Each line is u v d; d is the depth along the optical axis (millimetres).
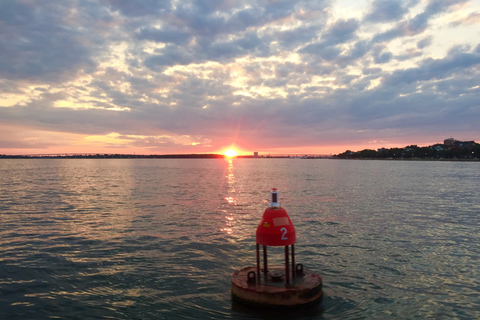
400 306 7359
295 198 29906
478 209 22766
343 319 6684
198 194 33562
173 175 77125
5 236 14312
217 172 96438
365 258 11133
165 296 7934
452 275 9445
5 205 24484
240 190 38375
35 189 38750
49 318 6844
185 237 14242
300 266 7922
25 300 7734
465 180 57688
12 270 9805
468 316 6922
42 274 9492
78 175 75250
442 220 18406
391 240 13711
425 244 13023
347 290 8242
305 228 16250
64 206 24000
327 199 29078
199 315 6898
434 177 67875
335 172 95812
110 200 27828
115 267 10141
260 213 21359
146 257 11211
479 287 8539
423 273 9617
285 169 124938
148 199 28734
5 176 69688
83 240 13609
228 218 19266
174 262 10672
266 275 7711
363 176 72375
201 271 9797
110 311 7164
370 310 7121
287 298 6773
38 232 15148
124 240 13641
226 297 7809
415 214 20625
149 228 16141
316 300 7152
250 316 6828
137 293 8133
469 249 12242
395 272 9695
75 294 8094
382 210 22344
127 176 71562
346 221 18172
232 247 12617
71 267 10117
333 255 11516
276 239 7207
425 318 6809
